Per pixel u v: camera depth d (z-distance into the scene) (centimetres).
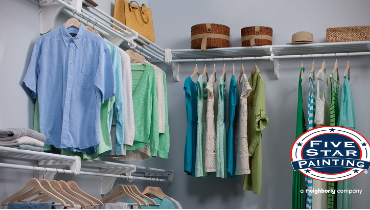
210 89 399
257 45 429
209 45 430
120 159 365
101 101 294
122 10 411
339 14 445
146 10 434
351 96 395
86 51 300
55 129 290
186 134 434
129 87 328
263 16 464
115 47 319
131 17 411
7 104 274
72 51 296
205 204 457
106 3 416
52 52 297
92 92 295
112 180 374
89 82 297
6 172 268
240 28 469
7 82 276
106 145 301
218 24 432
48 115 291
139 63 370
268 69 455
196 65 432
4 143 236
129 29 385
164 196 329
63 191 252
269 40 431
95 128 288
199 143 409
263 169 445
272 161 444
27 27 297
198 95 414
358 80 432
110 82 298
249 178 408
